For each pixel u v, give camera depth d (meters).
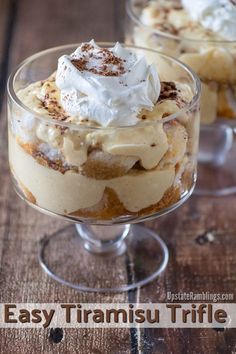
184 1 0.57
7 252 0.50
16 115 0.43
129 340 0.44
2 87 0.63
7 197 0.54
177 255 0.50
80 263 0.49
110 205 0.43
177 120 0.42
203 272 0.49
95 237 0.50
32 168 0.43
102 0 0.76
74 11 0.74
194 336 0.44
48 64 0.48
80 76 0.42
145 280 0.48
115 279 0.48
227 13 0.54
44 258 0.50
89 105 0.42
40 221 0.52
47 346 0.43
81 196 0.42
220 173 0.59
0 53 0.67
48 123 0.41
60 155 0.41
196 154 0.46
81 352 0.43
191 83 0.47
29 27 0.71
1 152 0.58
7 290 0.47
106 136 0.41
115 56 0.45
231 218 0.53
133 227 0.53
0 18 0.72
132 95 0.42
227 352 0.43
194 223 0.53
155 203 0.44
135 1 0.58
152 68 0.44
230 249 0.50
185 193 0.46
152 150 0.41
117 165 0.41
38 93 0.45
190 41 0.53
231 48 0.52
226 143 0.62
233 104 0.54
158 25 0.56
